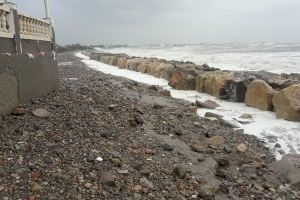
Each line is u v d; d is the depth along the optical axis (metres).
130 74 29.50
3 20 9.52
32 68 11.20
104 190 6.65
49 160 7.16
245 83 16.42
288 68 27.03
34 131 8.45
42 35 12.79
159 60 32.91
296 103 12.91
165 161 8.50
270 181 8.41
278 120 13.12
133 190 6.88
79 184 6.64
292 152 10.23
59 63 44.00
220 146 10.12
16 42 10.09
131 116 11.52
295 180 8.38
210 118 13.16
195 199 7.09
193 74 20.69
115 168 7.50
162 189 7.21
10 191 6.04
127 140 9.33
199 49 79.88
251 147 10.47
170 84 21.23
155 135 10.23
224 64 32.44
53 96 12.46
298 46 71.12
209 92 18.58
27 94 10.74
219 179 8.21
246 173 8.72
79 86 16.05
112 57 41.44
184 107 14.55
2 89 9.02
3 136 7.88
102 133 9.23
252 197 7.62
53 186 6.41
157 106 13.62
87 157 7.66
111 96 14.23
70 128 9.15
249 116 13.46
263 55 39.16
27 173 6.58
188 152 9.33
